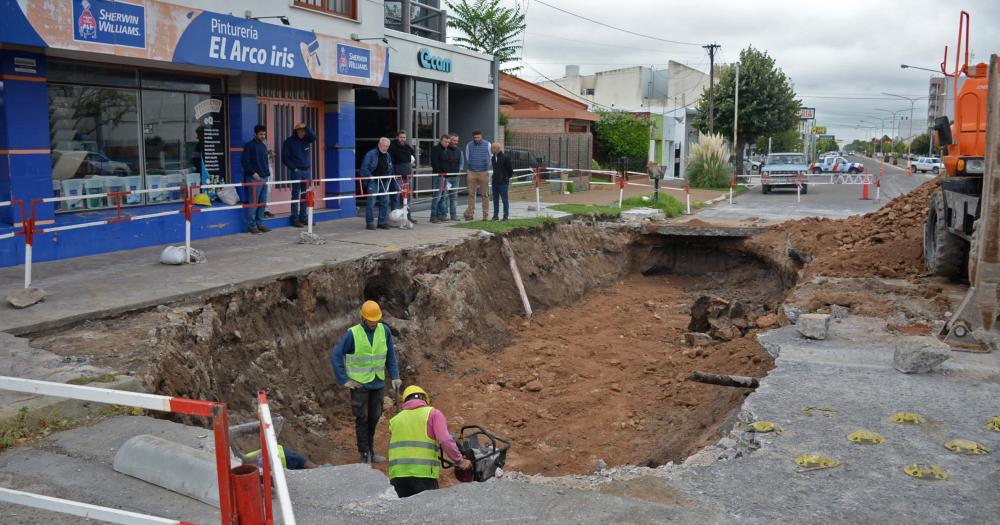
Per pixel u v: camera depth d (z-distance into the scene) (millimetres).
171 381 7098
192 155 13133
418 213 17688
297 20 14469
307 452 8500
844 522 4566
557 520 4496
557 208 19734
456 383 11195
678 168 50250
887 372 7527
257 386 8898
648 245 19531
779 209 24797
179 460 4777
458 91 23953
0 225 10094
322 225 15086
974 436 5902
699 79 54594
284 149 14047
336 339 10641
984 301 8203
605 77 55312
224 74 13430
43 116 10312
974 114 10656
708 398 9438
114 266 10258
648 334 13836
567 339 13477
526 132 34000
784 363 7891
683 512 4664
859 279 11977
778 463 5469
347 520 4473
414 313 11852
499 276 14641
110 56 10953
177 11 11172
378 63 15961
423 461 6242
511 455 8828
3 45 9727
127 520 3812
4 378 3908
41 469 4980
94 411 5855
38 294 8094
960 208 10227
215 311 8828
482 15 38062
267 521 3715
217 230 13266
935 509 4734
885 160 104188
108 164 11648
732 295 16750
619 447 8820
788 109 46312
